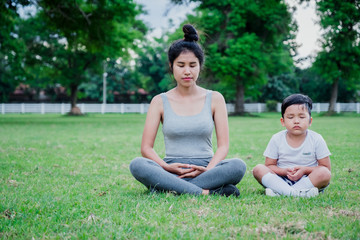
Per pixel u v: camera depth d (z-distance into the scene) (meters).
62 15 16.97
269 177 3.23
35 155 6.37
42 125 16.12
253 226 2.19
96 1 17.67
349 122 17.17
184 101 3.51
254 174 3.39
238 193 3.14
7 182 3.88
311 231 2.12
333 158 5.78
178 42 3.41
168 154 3.46
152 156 3.36
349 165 5.12
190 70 3.36
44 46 27.52
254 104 38.09
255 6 25.61
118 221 2.34
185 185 3.06
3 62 29.22
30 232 2.16
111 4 18.17
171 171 3.20
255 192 3.35
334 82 27.61
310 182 3.14
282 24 26.09
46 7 16.81
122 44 25.56
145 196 3.11
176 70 3.39
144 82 47.88
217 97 3.57
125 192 3.41
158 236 2.03
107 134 11.44
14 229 2.20
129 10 19.86
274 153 3.44
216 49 26.22
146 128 3.51
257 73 27.67
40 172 4.64
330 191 3.38
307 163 3.34
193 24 3.72
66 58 28.58
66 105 38.31
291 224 2.19
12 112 38.00
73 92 30.98
